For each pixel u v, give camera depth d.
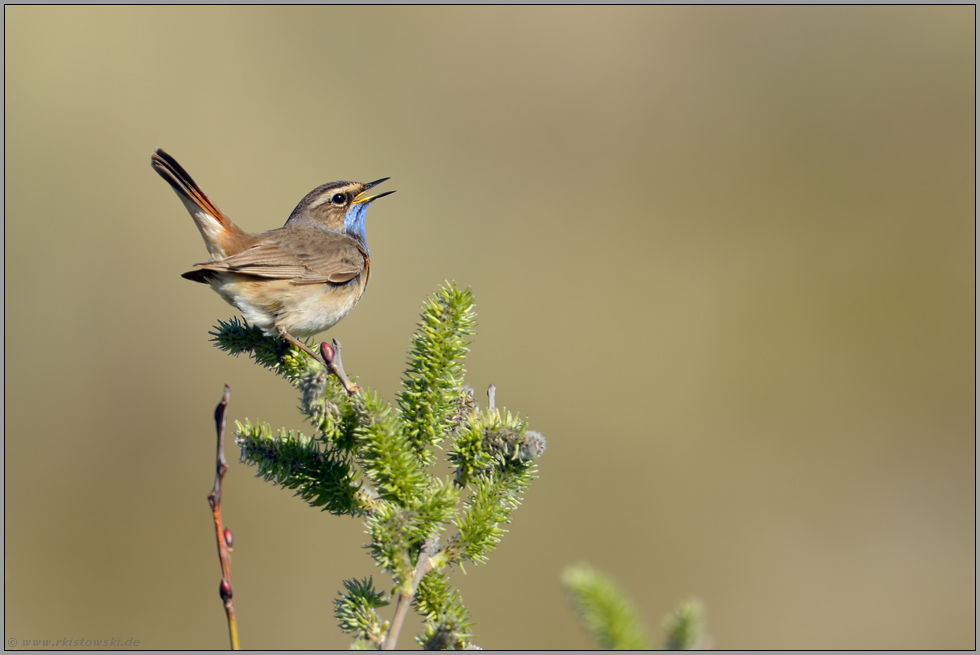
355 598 6.55
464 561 6.78
